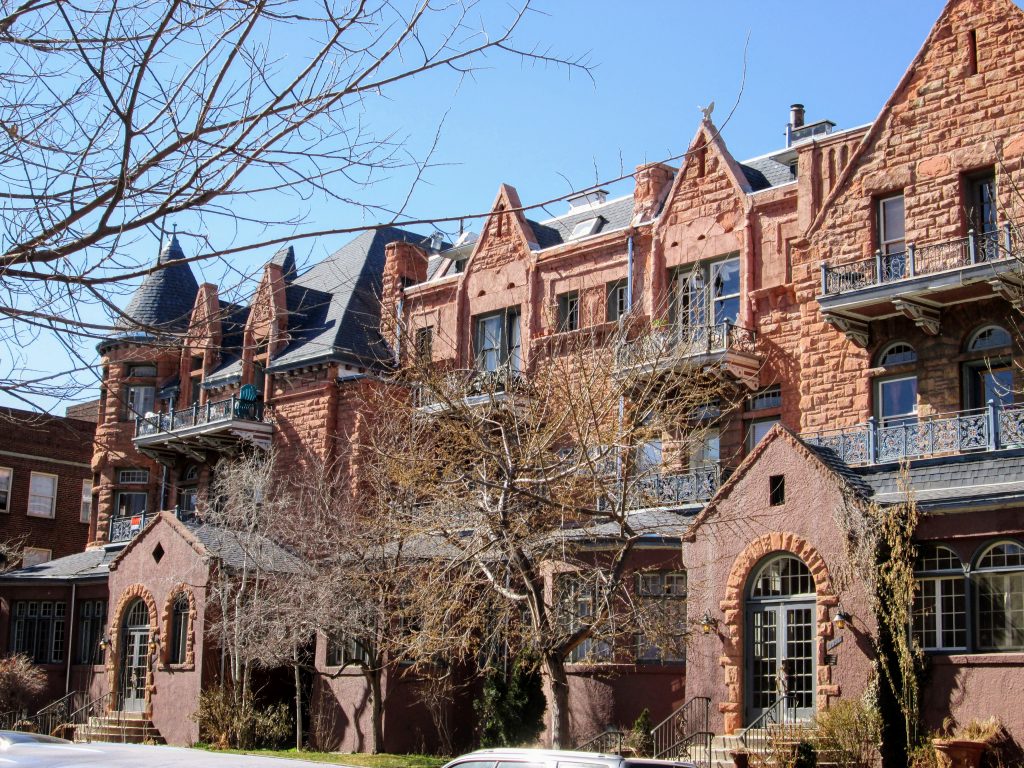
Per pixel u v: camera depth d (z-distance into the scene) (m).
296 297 46.50
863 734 23.58
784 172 37.59
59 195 9.41
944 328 29.50
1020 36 29.22
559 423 25.17
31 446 60.25
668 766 13.53
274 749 35.03
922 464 26.80
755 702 26.45
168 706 38.34
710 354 31.97
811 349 32.16
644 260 37.25
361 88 9.40
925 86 30.64
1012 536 23.78
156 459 48.69
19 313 8.90
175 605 39.47
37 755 10.62
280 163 9.59
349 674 35.25
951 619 24.31
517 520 24.17
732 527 27.25
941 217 29.77
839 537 25.31
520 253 40.81
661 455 32.88
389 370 39.62
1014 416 26.45
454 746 33.78
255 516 37.31
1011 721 22.77
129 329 9.43
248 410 45.28
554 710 23.03
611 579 23.95
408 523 28.50
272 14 9.20
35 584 45.69
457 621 26.67
